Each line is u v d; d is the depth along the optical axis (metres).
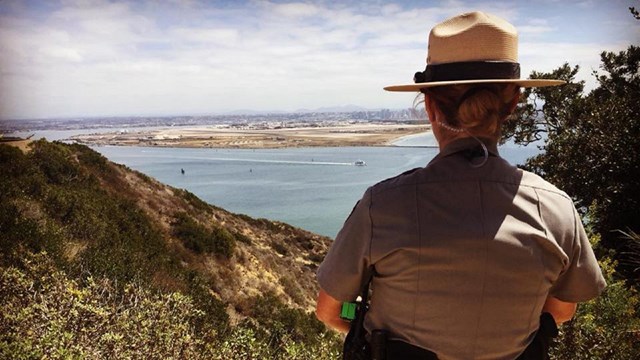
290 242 34.72
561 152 12.48
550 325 1.50
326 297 1.56
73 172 16.48
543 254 1.38
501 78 1.40
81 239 10.44
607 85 14.70
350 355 1.52
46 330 3.82
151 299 4.83
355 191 114.94
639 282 5.59
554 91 15.32
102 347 3.77
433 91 1.46
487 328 1.34
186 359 4.18
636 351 3.43
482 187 1.38
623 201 9.98
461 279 1.33
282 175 158.50
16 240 6.99
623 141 10.91
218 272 17.19
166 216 19.86
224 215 31.00
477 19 1.43
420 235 1.35
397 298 1.40
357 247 1.45
